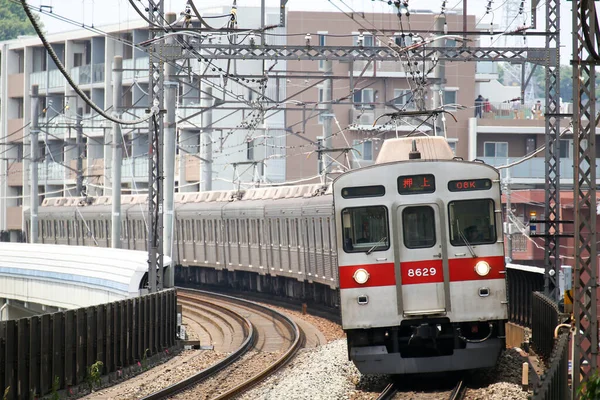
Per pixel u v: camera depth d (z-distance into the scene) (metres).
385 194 61.66
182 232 171.00
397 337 61.62
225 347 92.88
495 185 61.78
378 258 61.28
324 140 129.00
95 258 113.06
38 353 60.53
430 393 58.69
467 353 61.03
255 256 143.62
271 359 80.94
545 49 89.56
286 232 130.00
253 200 144.12
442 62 110.62
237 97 112.31
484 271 61.03
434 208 61.38
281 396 59.72
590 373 48.75
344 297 61.47
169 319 87.94
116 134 150.12
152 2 90.19
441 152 68.38
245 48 91.12
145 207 169.88
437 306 60.97
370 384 64.75
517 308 95.88
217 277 166.50
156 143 90.56
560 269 86.19
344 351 79.31
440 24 106.56
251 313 123.50
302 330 101.69
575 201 48.59
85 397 63.50
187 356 85.12
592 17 46.19
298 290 133.75
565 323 59.00
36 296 121.31
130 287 96.19
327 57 92.69
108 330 70.62
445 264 60.97
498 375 64.69
